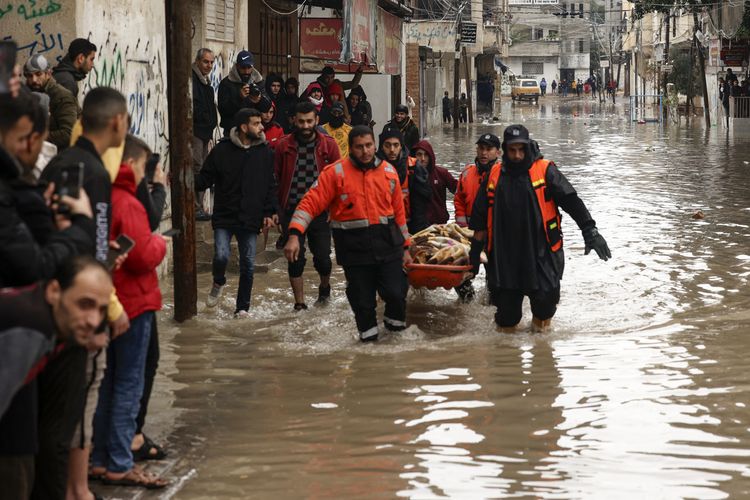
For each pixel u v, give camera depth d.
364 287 13.50
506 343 13.52
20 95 6.70
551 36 191.75
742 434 9.86
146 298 8.62
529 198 13.54
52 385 7.21
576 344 13.41
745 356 12.68
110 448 8.59
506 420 10.34
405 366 12.41
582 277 17.98
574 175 37.00
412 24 66.31
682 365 12.30
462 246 14.62
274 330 14.38
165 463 9.12
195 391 11.44
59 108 13.18
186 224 14.80
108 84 16.23
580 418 10.38
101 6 15.88
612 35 173.62
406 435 9.91
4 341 6.25
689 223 24.41
